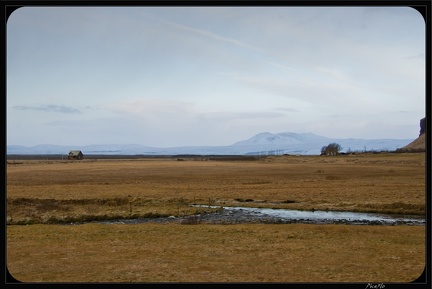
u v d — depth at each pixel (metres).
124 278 14.06
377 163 113.25
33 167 104.06
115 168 104.81
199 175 84.62
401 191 50.06
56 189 53.78
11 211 34.28
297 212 37.75
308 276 14.30
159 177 78.50
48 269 15.43
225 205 42.19
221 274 14.62
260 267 15.69
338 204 41.50
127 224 28.05
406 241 21.33
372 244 20.45
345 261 16.62
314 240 21.58
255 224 28.17
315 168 102.06
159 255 17.84
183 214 35.66
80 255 17.84
